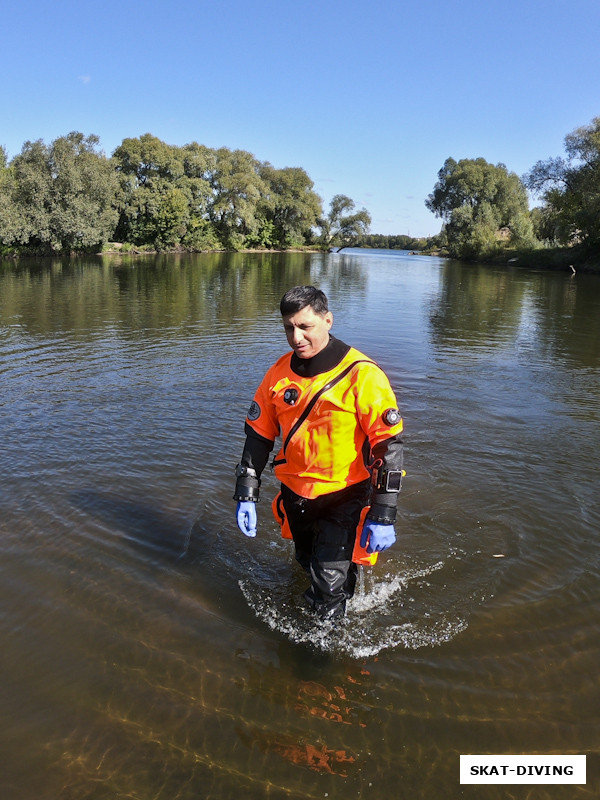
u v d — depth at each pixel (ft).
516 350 33.35
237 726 7.90
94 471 15.40
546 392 23.93
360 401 9.27
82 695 8.34
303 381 9.50
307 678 8.80
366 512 10.04
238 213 204.85
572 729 7.94
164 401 21.45
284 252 241.14
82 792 6.93
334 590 9.75
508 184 208.13
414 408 21.33
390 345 34.24
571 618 10.17
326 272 108.17
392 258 210.59
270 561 11.88
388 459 9.41
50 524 12.76
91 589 10.68
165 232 177.78
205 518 13.29
